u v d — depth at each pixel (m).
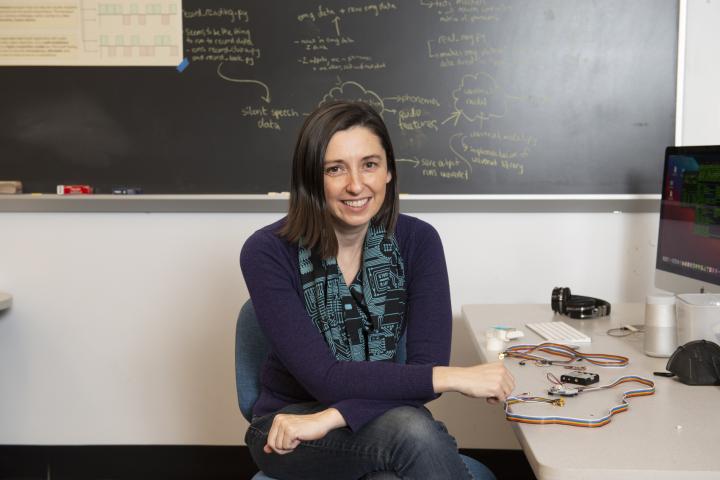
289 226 1.69
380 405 1.50
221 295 3.10
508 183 2.96
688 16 2.88
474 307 2.52
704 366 1.59
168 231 3.09
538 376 1.68
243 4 2.96
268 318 1.65
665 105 2.90
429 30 2.93
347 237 1.74
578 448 1.23
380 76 2.95
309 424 1.46
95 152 3.04
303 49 2.96
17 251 3.13
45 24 3.01
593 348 1.93
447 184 2.97
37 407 3.20
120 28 3.00
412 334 1.71
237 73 2.98
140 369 3.16
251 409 1.89
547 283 3.03
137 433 3.19
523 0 2.89
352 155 1.60
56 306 3.15
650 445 1.24
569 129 2.93
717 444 1.24
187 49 2.99
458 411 3.11
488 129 2.94
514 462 3.10
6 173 3.07
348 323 1.71
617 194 2.93
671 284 2.19
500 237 3.03
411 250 1.79
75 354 3.17
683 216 2.13
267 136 3.00
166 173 3.03
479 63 2.92
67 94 3.03
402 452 1.42
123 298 3.13
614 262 3.01
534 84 2.92
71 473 3.20
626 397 1.51
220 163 3.02
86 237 3.11
